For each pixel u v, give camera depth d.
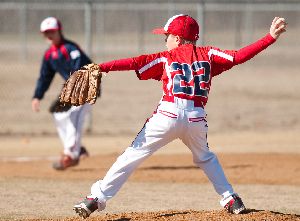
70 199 21.84
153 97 52.31
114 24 107.25
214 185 16.66
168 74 15.93
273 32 15.88
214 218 16.06
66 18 105.62
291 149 33.91
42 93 28.28
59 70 27.66
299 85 59.28
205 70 16.09
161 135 15.88
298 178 26.33
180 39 16.67
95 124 41.72
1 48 82.38
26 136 38.25
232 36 98.12
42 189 23.83
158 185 24.84
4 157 31.81
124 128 40.69
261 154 32.03
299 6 96.44
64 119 27.84
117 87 57.16
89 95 15.73
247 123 42.59
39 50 80.81
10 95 52.47
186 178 26.34
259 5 88.50
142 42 81.12
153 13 102.19
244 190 23.80
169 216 16.47
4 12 105.06
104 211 19.55
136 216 16.70
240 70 68.81
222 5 85.56
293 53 84.06
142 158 16.08
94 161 30.38
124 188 24.12
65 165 27.83
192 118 15.79
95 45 84.00
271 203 21.22
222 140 36.84
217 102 50.16
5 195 22.52
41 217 18.64
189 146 16.48
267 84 59.62
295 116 45.19
